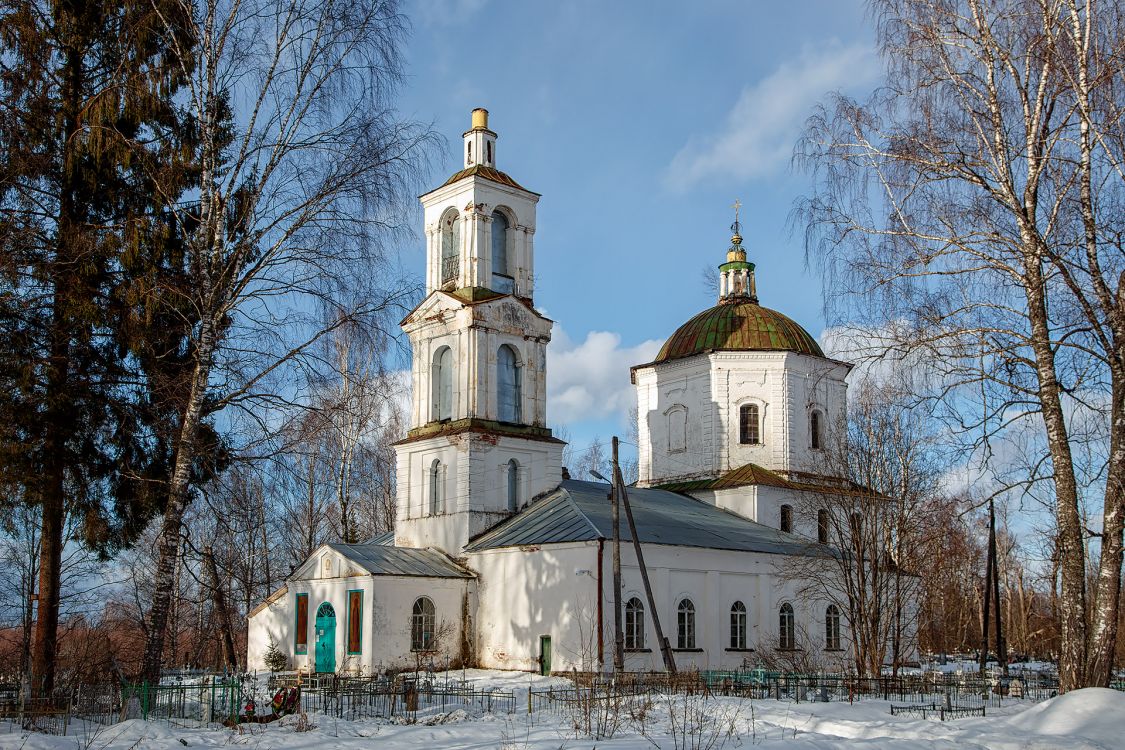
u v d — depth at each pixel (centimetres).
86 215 2642
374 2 2441
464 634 4388
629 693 2845
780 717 2439
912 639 5100
